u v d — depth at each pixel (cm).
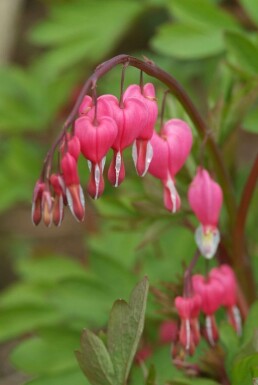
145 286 52
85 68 89
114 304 52
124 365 52
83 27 83
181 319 56
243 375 55
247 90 61
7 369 93
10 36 109
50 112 83
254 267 66
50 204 50
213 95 65
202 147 56
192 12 71
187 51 71
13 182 85
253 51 64
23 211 110
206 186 55
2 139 98
